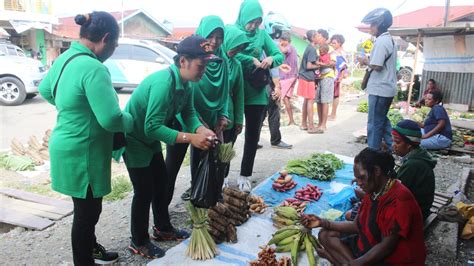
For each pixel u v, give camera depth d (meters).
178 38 29.03
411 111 11.09
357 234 3.20
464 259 3.65
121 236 3.97
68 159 2.71
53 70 2.76
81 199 2.81
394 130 3.66
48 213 4.48
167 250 3.61
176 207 4.64
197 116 3.70
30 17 20.83
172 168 3.95
